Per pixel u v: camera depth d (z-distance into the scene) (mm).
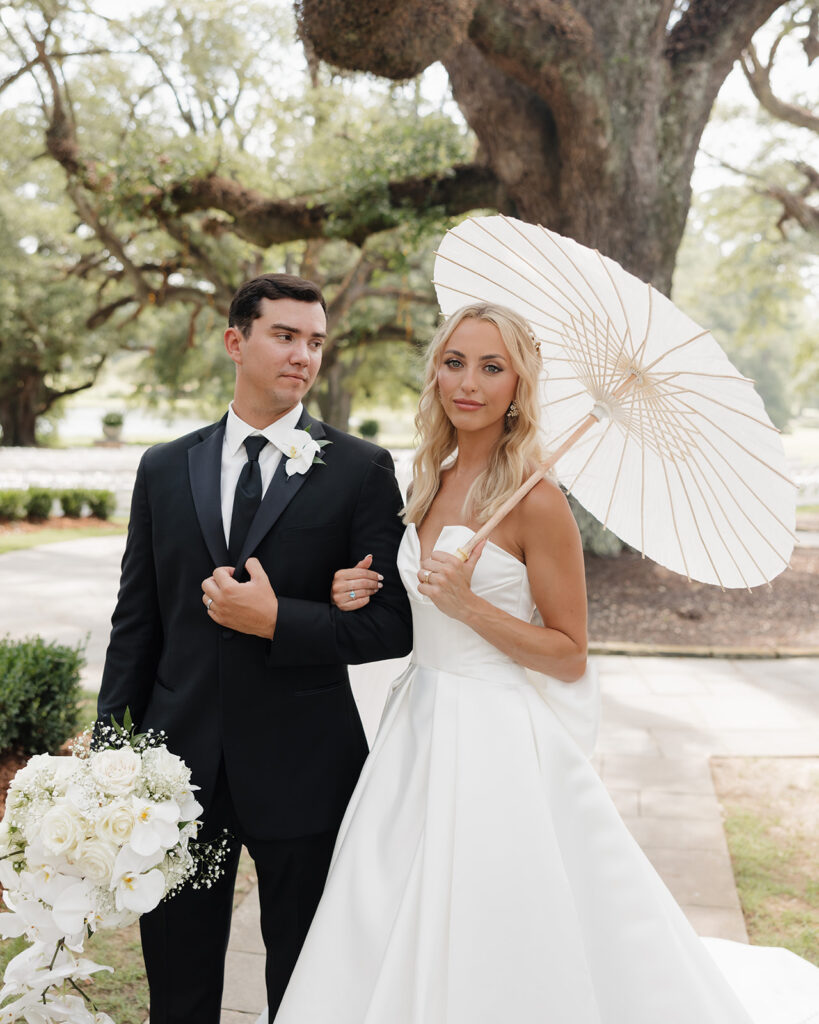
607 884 1993
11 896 1946
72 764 1956
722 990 2041
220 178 12656
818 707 6379
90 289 29906
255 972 3033
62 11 13570
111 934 3260
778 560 2059
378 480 2234
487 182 11453
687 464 2123
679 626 8883
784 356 53938
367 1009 1878
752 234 21672
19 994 2082
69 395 33688
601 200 10406
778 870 3842
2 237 26469
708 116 10812
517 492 2053
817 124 14094
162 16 16250
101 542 14570
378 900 1983
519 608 2129
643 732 5820
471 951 1883
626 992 1925
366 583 2088
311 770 2160
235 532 2141
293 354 2092
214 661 2146
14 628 8328
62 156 13203
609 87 10148
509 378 2117
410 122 12375
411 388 31031
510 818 1971
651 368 2037
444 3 7715
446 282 2424
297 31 8039
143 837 1840
